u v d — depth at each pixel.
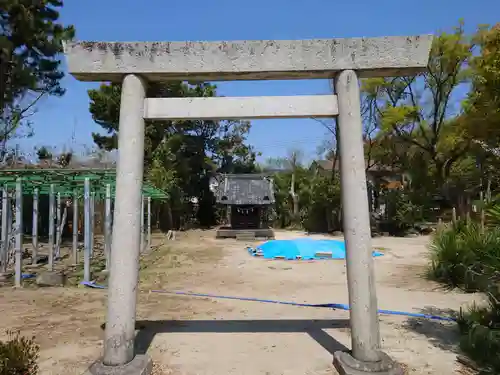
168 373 4.46
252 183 24.78
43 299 8.09
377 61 4.46
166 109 4.52
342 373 4.27
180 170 28.86
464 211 22.77
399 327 6.20
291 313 7.09
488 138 14.17
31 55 17.28
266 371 4.51
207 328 6.11
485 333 4.55
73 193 13.92
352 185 4.36
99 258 14.61
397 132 25.36
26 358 4.03
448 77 23.34
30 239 20.52
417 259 13.94
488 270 5.71
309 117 4.62
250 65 4.46
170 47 4.45
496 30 10.42
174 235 22.67
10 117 19.80
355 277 4.32
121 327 4.21
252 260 14.26
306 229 28.28
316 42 4.48
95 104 24.56
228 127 35.34
